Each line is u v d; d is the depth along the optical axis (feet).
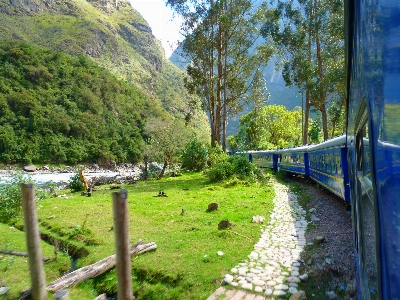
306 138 99.35
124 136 237.66
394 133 4.06
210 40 96.37
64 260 23.97
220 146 95.09
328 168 42.22
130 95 285.43
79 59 275.80
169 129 87.92
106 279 20.35
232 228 27.35
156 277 19.54
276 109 165.27
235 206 37.35
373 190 5.06
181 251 22.67
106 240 26.21
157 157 82.33
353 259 19.08
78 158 206.28
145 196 47.83
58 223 31.86
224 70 97.09
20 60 229.66
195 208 36.96
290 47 94.22
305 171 59.47
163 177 81.30
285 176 76.38
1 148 183.73
